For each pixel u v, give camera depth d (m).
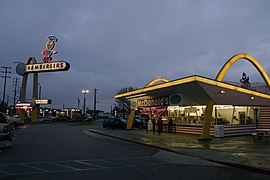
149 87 25.75
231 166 10.68
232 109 26.77
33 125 48.31
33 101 53.50
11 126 15.67
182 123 28.11
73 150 14.34
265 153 13.38
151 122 32.16
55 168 9.16
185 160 11.98
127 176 8.20
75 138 22.41
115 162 10.88
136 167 9.85
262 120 25.91
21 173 8.23
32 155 12.12
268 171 9.21
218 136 22.09
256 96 24.22
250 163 10.60
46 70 51.62
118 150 15.10
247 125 24.67
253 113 26.44
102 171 8.88
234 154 13.13
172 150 14.93
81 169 9.12
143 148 16.45
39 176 7.86
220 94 21.56
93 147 16.17
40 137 22.39
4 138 14.02
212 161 11.73
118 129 36.97
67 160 10.97
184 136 24.00
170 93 24.69
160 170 9.35
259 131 20.19
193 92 21.72
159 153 14.27
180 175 8.56
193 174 8.80
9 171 8.52
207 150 14.74
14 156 11.73
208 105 21.09
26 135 24.41
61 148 15.05
